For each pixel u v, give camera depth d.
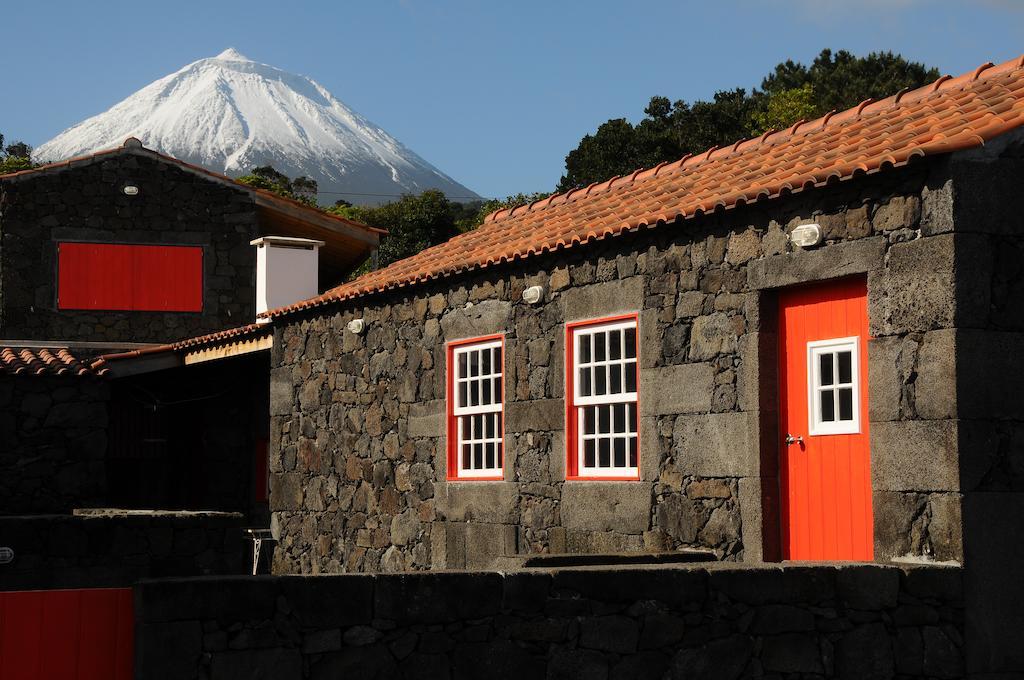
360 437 13.89
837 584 6.90
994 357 7.42
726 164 11.11
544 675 6.13
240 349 17.31
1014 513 7.40
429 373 12.62
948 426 7.31
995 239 7.51
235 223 23.16
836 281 8.37
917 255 7.59
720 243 9.16
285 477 15.66
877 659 6.96
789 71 54.47
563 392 10.65
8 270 22.05
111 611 5.55
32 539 11.35
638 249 9.91
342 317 14.41
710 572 6.57
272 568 15.75
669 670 6.41
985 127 7.53
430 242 44.28
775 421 8.80
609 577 6.32
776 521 8.73
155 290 22.73
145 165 22.86
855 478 8.20
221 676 5.46
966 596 7.20
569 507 10.52
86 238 22.48
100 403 17.91
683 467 9.39
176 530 11.93
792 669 6.72
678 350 9.48
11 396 17.50
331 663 5.69
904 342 7.64
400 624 5.85
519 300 11.29
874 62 50.97
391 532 13.17
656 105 42.44
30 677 5.38
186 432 21.48
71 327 22.30
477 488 11.73
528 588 6.13
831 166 8.30
